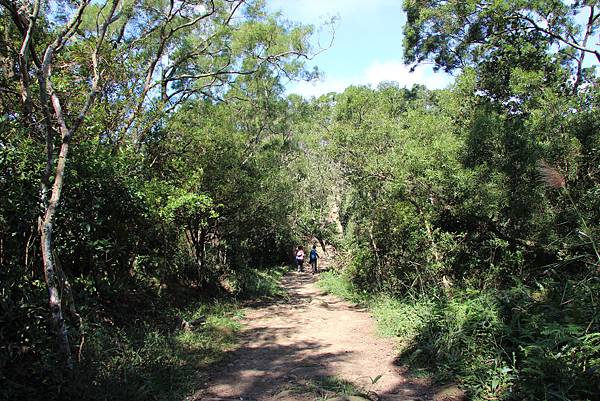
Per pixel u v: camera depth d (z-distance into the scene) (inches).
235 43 541.0
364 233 487.5
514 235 304.8
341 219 841.5
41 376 158.1
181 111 426.6
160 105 375.9
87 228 230.1
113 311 283.3
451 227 337.1
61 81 275.1
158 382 203.9
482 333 221.1
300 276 958.4
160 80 420.8
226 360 261.4
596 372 157.9
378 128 424.5
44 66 197.2
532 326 201.6
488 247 320.2
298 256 1059.3
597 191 253.9
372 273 484.4
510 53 476.4
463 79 390.3
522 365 187.0
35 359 165.3
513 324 208.8
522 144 276.5
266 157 625.6
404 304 352.5
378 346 288.2
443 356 226.8
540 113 304.5
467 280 319.0
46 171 192.2
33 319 169.5
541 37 505.4
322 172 1038.4
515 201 276.1
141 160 328.2
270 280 725.9
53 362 162.1
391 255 432.8
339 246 690.8
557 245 274.7
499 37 503.2
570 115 283.3
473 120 307.0
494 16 477.4
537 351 178.5
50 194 205.2
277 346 298.8
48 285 172.6
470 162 290.5
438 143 302.0
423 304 309.7
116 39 418.6
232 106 652.1
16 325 163.9
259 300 525.3
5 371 152.2
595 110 281.1
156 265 351.6
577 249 267.4
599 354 171.8
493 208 277.7
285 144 872.9
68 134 194.2
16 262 197.6
